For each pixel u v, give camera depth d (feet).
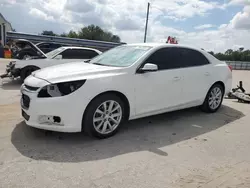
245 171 9.77
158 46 14.67
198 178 9.11
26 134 12.43
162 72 14.25
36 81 11.59
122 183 8.56
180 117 16.76
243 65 114.52
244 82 45.50
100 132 12.12
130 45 15.93
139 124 14.94
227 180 9.04
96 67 13.04
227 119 16.76
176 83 14.97
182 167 9.89
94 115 11.73
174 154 11.05
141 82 13.23
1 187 8.02
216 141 12.79
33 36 83.41
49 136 12.31
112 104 12.39
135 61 13.41
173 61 15.12
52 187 8.13
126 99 12.80
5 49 77.36
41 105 10.94
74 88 11.16
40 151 10.66
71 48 29.45
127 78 12.69
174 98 15.12
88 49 30.58
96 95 11.60
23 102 12.17
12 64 28.07
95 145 11.55
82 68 12.80
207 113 18.02
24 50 29.48
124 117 13.19
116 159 10.28
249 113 18.53
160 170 9.57
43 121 11.17
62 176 8.81
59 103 10.87
